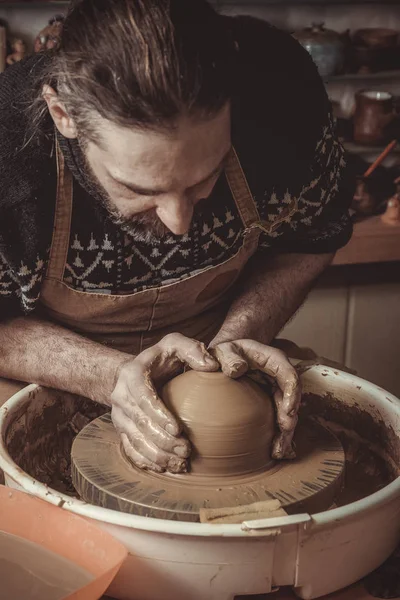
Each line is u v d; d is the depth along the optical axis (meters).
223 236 1.46
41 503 1.04
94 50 0.99
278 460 1.19
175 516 1.06
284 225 1.56
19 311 1.47
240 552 0.98
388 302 3.51
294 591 1.05
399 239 3.23
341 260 3.21
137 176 1.04
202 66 0.98
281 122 1.41
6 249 1.31
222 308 1.65
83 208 1.33
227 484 1.12
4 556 1.02
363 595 1.08
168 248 1.42
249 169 1.42
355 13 3.68
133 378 1.17
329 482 1.15
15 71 1.35
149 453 1.14
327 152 1.52
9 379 1.50
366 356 3.57
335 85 3.69
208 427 1.12
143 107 0.97
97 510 1.00
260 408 1.16
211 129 1.02
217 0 3.33
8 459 1.13
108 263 1.41
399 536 1.14
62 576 0.99
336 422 1.48
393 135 3.48
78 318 1.51
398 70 3.57
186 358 1.19
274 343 1.77
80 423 1.49
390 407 1.37
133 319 1.53
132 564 1.00
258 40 1.38
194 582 1.00
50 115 1.27
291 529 0.98
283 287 1.60
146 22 0.97
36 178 1.29
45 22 3.37
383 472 1.38
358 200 3.37
